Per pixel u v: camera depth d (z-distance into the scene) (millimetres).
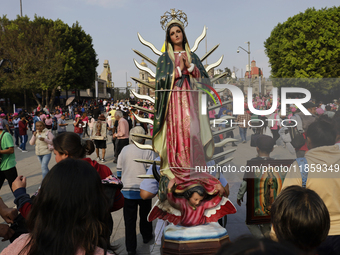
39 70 30766
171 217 2381
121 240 3768
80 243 1060
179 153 2125
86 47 34906
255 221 2820
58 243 1045
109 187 2328
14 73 30312
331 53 24156
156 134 2301
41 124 5684
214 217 2352
